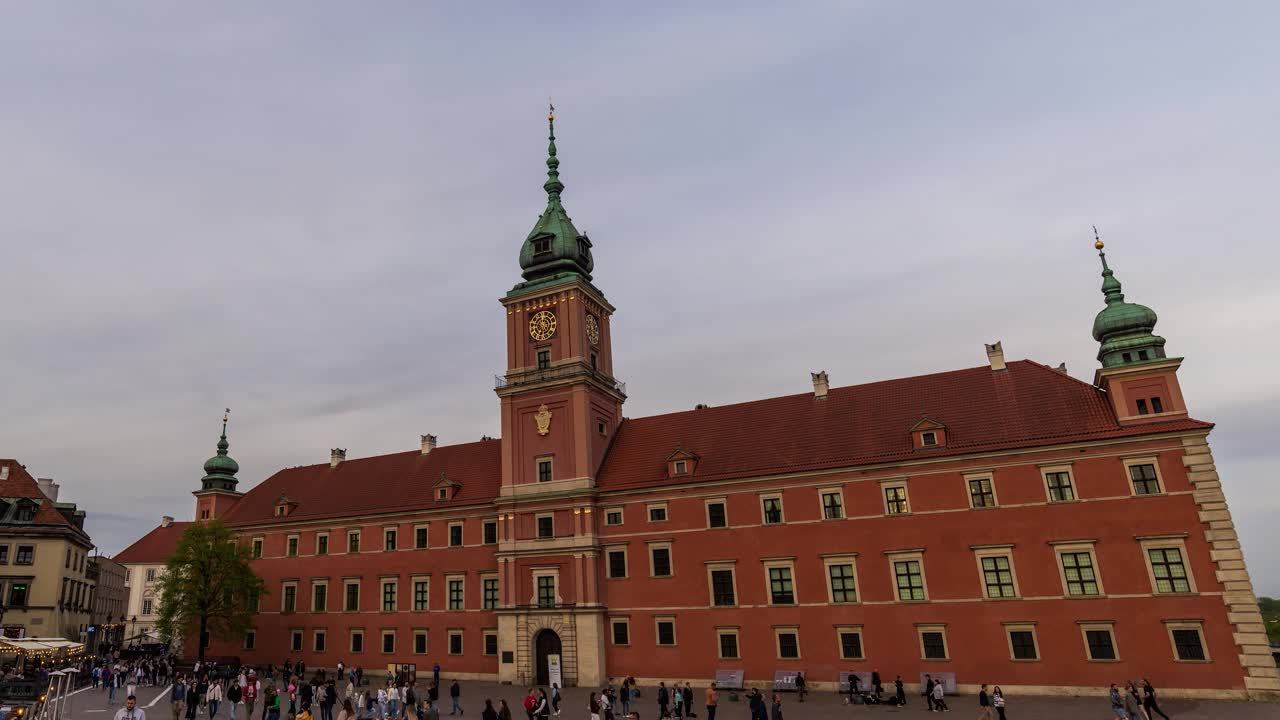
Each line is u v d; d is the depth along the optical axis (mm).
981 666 47688
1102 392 51594
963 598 49031
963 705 44125
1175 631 44156
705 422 64688
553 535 61625
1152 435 46875
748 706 46844
